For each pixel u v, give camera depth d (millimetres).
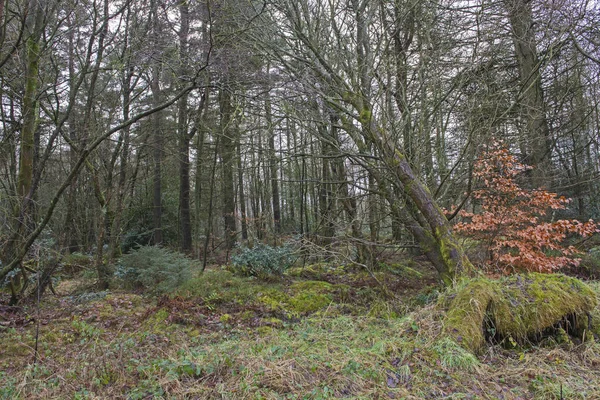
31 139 7625
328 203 11539
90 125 9383
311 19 8719
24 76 7598
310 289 8320
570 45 9953
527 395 3234
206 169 17422
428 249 6711
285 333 5145
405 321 4562
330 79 7875
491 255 7547
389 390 3211
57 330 5832
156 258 8906
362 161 8258
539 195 7562
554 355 3975
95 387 3553
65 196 12625
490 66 8781
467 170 8188
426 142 8047
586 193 13312
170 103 6699
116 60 8547
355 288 8406
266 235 14234
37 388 3639
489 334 4281
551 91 11977
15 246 7047
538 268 7039
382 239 11594
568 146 14891
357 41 8188
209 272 10070
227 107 12461
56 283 9953
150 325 6219
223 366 3615
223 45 7301
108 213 12164
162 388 3311
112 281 9500
